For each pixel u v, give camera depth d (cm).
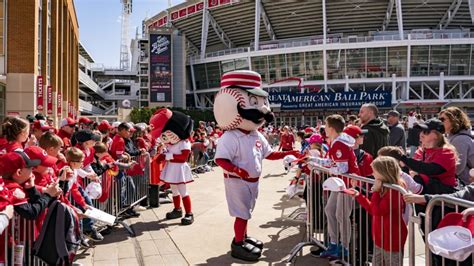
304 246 521
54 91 2588
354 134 510
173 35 7156
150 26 8838
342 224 456
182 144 692
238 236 505
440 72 5894
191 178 706
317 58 6141
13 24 1833
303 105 4653
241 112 511
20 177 345
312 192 533
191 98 7788
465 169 472
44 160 385
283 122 5062
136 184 775
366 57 5966
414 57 5881
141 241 576
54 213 382
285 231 625
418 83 6003
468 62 5856
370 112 591
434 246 249
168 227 655
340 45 5956
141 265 476
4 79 1814
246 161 518
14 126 428
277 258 502
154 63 6831
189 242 571
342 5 6606
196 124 5872
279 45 6425
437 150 418
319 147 755
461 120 481
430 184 419
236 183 509
